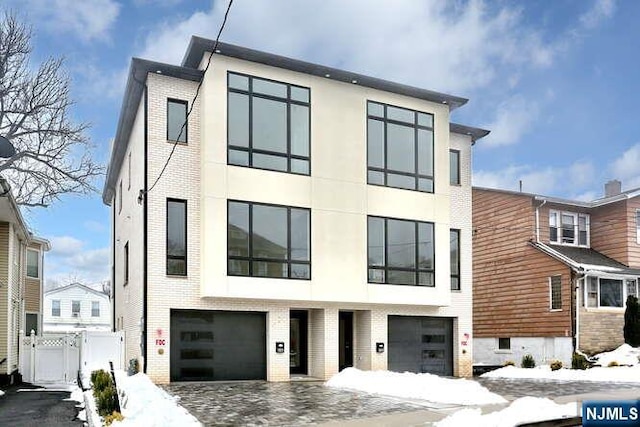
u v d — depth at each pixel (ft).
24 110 83.71
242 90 58.13
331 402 41.78
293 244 59.00
